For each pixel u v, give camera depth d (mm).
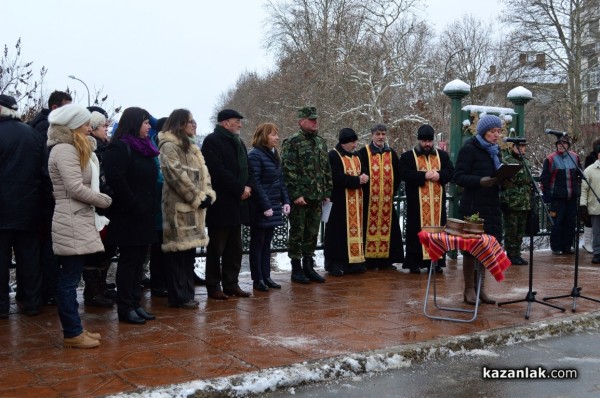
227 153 6383
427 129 8258
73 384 3955
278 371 4188
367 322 5609
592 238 9695
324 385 4215
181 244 5906
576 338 5492
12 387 3900
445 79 35625
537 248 11234
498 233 6270
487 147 6273
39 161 5711
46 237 6094
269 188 7023
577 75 32219
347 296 6770
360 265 8281
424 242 5879
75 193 4590
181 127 5957
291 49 38844
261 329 5344
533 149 23734
